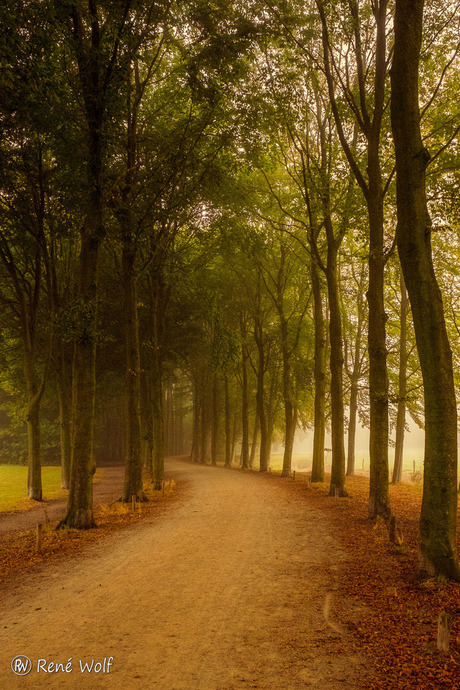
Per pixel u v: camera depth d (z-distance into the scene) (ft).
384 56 45.21
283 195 85.92
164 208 61.82
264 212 84.94
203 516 53.36
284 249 102.94
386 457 47.21
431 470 27.12
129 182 60.44
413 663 18.26
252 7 48.57
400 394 89.40
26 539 43.70
